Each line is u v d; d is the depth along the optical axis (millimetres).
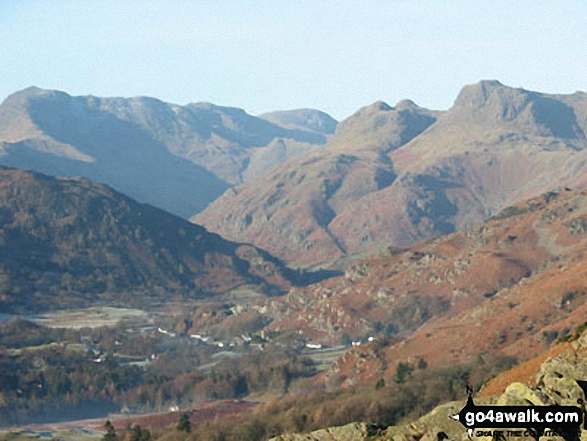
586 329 100750
